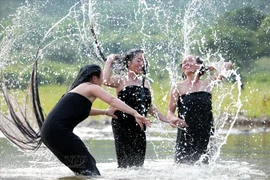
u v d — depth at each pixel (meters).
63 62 20.64
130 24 22.17
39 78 20.62
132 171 9.84
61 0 21.23
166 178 9.11
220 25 22.81
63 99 9.37
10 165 10.70
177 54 19.28
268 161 11.20
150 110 10.81
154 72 20.16
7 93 10.70
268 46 23.52
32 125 10.59
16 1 21.83
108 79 10.50
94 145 14.34
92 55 13.27
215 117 13.61
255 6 24.08
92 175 9.28
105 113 10.39
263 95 20.62
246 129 18.53
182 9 20.78
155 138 15.79
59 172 9.79
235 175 9.42
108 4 22.48
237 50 23.02
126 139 10.53
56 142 9.10
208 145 10.92
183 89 11.08
